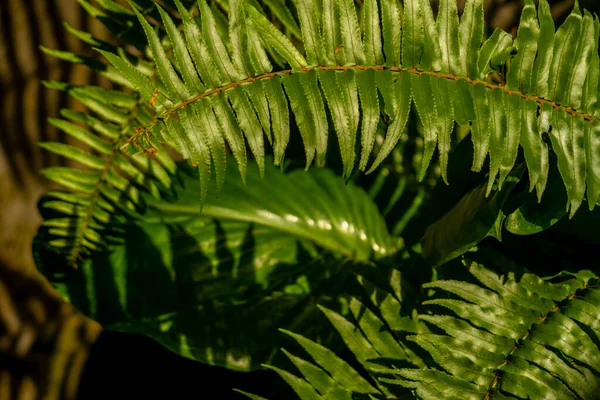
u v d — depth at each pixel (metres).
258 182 0.80
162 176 0.76
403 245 0.79
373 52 0.68
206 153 0.68
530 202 0.71
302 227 0.79
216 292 0.77
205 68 0.67
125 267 0.77
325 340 0.76
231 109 0.68
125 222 0.78
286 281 0.78
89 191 0.75
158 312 0.76
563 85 0.68
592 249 0.75
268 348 0.76
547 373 0.69
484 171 0.77
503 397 0.68
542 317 0.70
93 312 0.76
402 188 0.81
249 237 0.79
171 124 0.67
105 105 0.74
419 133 0.81
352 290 0.77
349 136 0.68
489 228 0.69
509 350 0.69
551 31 0.68
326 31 0.68
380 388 0.70
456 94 0.68
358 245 0.79
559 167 0.68
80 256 0.77
